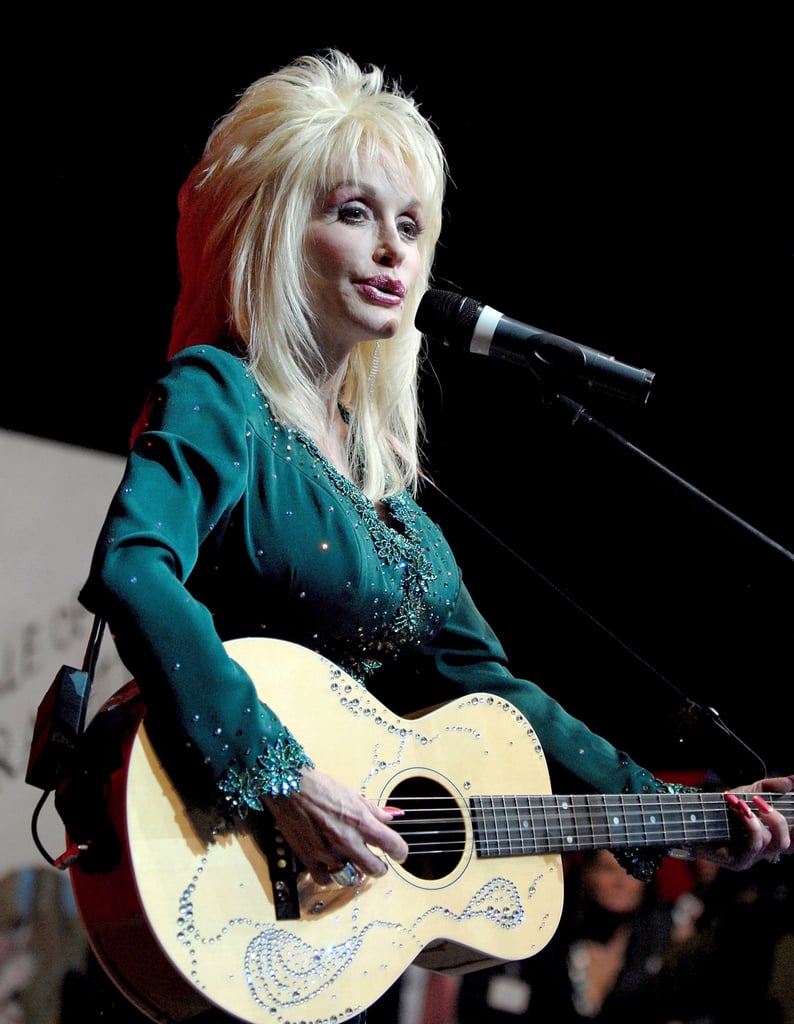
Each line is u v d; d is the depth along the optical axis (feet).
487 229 43.80
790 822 23.85
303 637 19.29
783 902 40.27
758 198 43.11
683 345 45.62
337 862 16.53
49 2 34.35
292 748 16.35
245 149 20.49
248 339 19.99
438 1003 38.22
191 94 37.27
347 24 38.29
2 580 36.60
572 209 43.96
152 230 38.70
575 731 23.26
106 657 38.45
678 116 42.19
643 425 46.26
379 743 18.90
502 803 20.20
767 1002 39.09
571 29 39.73
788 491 45.11
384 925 17.72
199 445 17.67
